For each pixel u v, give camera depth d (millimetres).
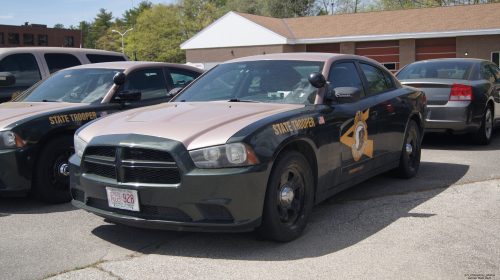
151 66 5930
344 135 3916
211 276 2805
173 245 3371
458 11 29156
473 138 7691
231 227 2967
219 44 36281
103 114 5008
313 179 3639
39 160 4496
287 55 4441
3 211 4457
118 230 3760
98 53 8109
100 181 3277
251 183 2965
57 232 3740
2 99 6711
